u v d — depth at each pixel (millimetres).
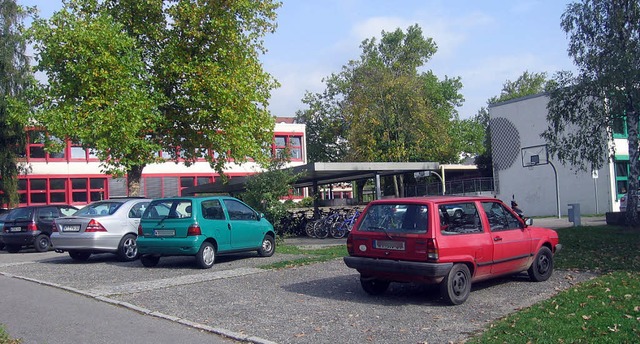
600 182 31344
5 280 11625
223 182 23422
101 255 16422
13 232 19484
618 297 7773
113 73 19938
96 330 7086
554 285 9242
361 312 7711
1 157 30375
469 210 8586
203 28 21531
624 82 16391
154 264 13211
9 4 31141
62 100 20469
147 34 21969
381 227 8469
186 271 12055
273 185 18297
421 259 7871
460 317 7266
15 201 31484
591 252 12945
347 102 46094
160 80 21750
